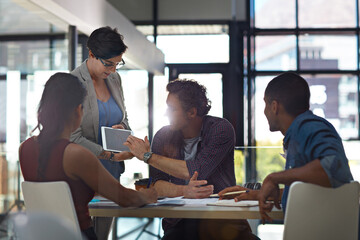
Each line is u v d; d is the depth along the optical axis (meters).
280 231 1.42
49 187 1.20
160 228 1.53
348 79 7.24
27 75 4.26
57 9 3.71
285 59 6.87
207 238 1.45
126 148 1.54
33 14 4.03
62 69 4.19
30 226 0.90
